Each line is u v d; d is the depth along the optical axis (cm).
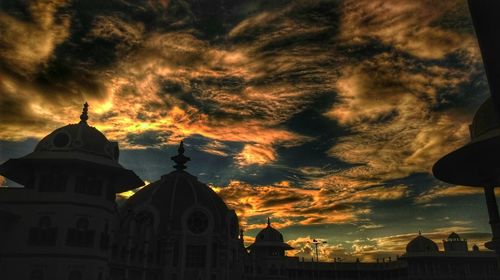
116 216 5253
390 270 11662
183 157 8281
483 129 3173
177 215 7106
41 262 4053
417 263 10281
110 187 4759
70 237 4191
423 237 11000
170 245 6525
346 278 11819
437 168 3709
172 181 7862
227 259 6894
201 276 6531
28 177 4612
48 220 4209
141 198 7562
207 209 7112
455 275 9838
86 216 4353
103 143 4806
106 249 4559
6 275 4009
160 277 6353
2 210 3897
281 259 10406
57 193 4288
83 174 4462
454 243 10450
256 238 10969
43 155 4372
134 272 5706
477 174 3631
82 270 4175
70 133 4644
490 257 9800
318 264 11962
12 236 4112
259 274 9094
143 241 6097
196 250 6794
